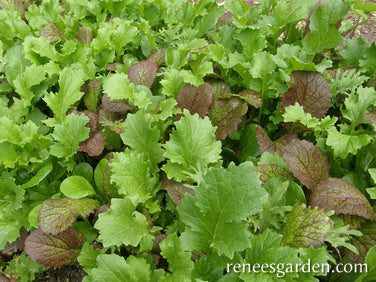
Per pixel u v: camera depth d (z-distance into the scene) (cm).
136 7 90
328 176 56
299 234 46
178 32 93
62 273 59
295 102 66
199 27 91
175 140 54
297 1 79
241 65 70
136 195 52
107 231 46
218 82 72
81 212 54
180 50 74
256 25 76
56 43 86
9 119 66
